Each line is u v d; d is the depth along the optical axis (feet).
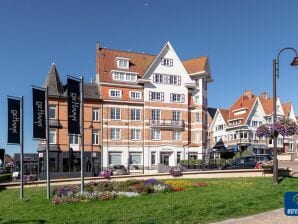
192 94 259.60
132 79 243.40
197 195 67.82
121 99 238.27
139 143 240.73
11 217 56.59
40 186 105.40
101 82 235.40
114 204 62.95
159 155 244.22
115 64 244.01
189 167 198.49
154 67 247.70
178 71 254.27
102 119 233.35
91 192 70.90
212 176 107.45
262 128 83.15
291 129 81.92
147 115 243.19
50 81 224.94
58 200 67.05
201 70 259.19
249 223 44.73
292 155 220.43
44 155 215.31
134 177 111.04
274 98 83.61
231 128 325.42
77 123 75.46
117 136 236.02
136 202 63.46
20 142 84.07
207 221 46.93
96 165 225.56
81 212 57.06
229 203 58.08
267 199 61.62
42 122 79.05
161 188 74.90
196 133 255.91
